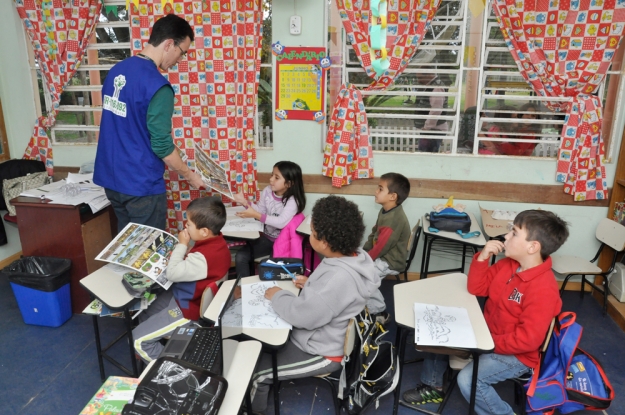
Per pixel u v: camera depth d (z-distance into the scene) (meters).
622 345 2.71
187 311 2.11
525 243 1.84
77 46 3.30
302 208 3.04
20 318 2.90
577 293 3.32
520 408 2.05
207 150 3.33
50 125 3.49
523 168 3.21
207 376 1.34
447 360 2.17
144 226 2.37
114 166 2.46
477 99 3.14
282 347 1.68
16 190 3.20
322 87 3.23
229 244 3.15
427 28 3.02
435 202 3.35
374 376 1.85
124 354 2.57
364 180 3.34
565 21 2.86
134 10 3.08
